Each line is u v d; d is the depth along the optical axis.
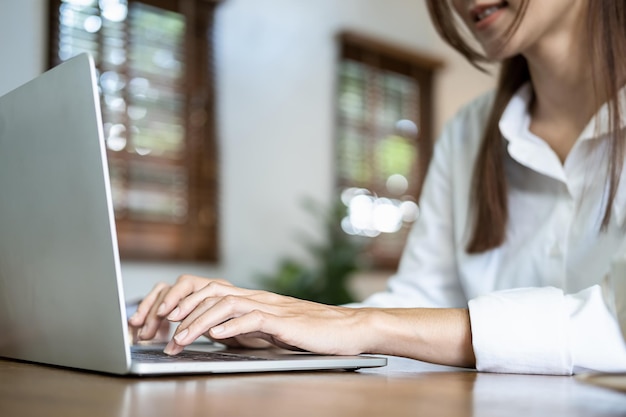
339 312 0.84
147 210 4.02
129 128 3.96
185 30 4.22
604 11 1.04
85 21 3.82
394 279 1.36
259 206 4.52
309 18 4.84
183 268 4.14
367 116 5.20
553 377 0.74
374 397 0.54
